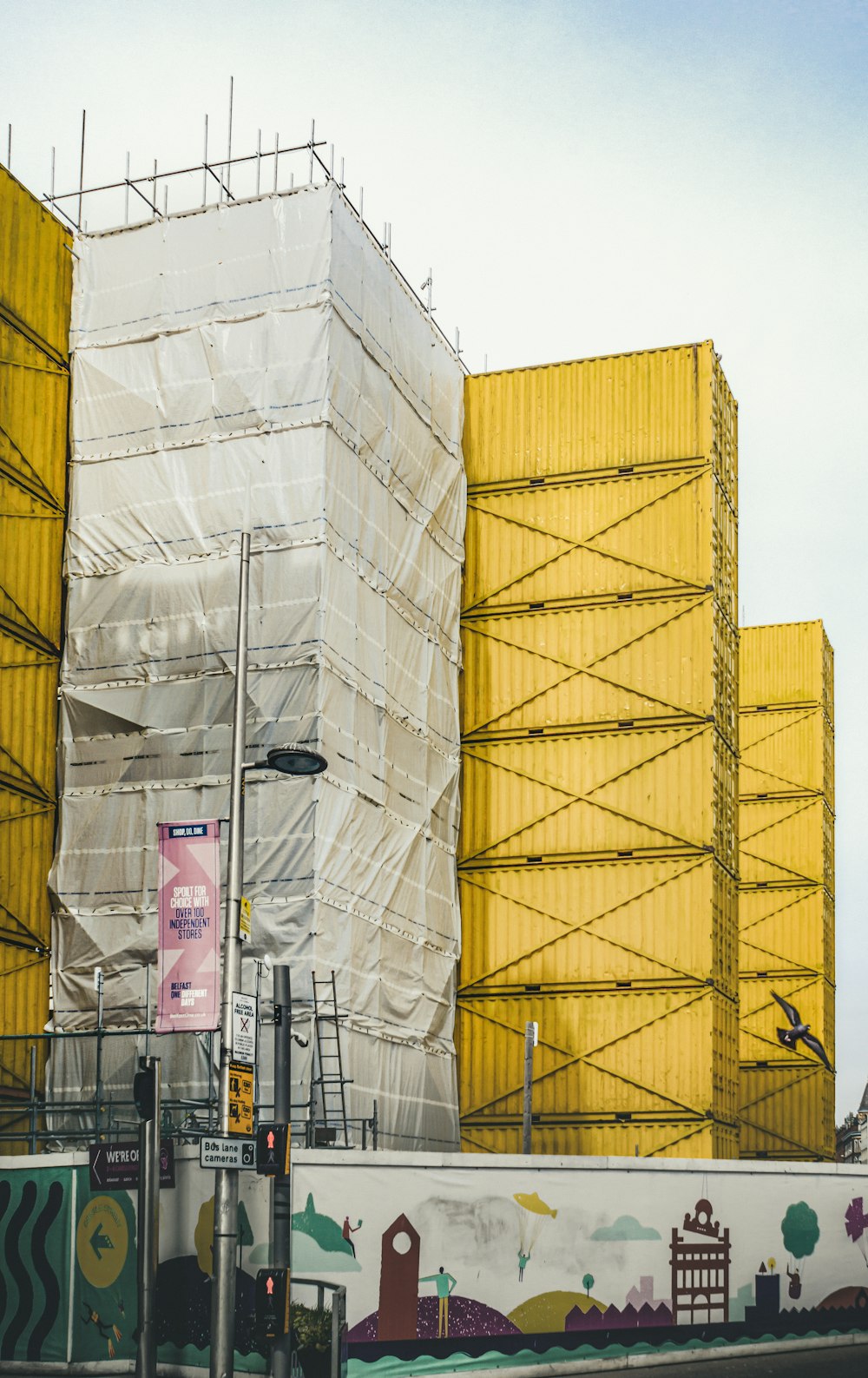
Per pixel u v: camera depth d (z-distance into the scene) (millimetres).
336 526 32844
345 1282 21234
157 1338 21438
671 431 40000
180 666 32719
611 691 39125
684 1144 36094
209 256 34250
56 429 34719
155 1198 19094
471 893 39000
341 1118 29969
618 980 37469
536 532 40531
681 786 38125
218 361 33625
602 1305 23672
